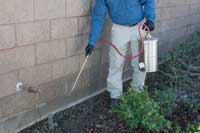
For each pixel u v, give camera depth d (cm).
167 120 370
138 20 407
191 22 677
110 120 390
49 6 365
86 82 438
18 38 339
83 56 424
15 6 330
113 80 422
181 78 514
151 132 359
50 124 371
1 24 321
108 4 396
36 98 372
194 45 644
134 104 360
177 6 615
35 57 361
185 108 412
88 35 424
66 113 402
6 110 342
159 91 429
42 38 365
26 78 356
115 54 415
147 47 394
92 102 436
